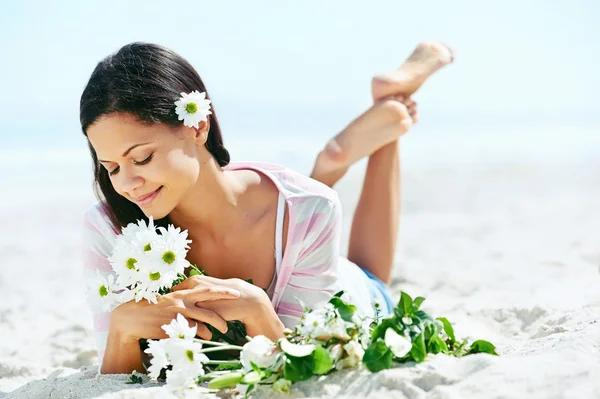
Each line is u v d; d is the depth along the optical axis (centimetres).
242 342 309
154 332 282
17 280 653
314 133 2109
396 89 439
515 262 595
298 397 250
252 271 323
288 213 318
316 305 322
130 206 309
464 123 2364
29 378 388
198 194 307
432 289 526
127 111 274
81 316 510
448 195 1055
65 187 1260
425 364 258
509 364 250
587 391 224
